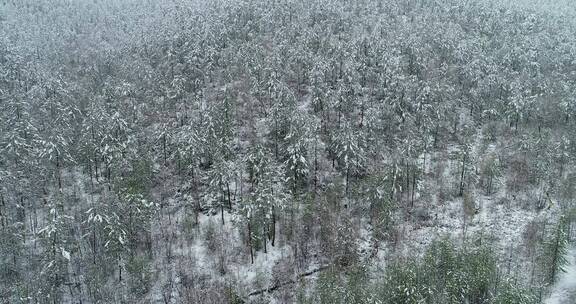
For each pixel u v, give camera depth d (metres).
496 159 74.44
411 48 93.56
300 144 67.44
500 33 108.38
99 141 69.62
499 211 67.94
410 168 69.62
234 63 92.56
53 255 53.56
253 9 115.44
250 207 60.16
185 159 68.56
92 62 99.31
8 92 83.12
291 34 100.38
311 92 86.12
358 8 120.81
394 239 63.31
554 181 69.94
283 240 64.31
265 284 59.00
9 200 63.19
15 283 53.91
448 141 81.25
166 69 92.75
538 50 98.00
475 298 48.31
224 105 79.12
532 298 47.84
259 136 77.75
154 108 81.38
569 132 78.25
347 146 68.12
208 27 99.12
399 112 81.31
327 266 60.56
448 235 56.16
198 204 68.50
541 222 63.06
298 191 69.19
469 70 89.75
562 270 53.53
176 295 57.31
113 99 80.75
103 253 58.12
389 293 48.00
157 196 68.06
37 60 98.62
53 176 68.69
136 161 66.94
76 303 55.16
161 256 61.66
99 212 54.94
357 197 68.19
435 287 47.56
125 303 55.41
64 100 79.44
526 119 83.12
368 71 90.06
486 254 51.06
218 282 58.84
